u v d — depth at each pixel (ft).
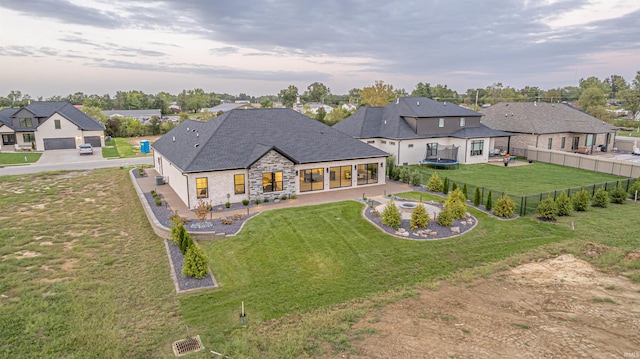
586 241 65.62
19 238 67.82
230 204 86.17
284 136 101.81
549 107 172.65
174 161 92.79
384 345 37.60
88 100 477.77
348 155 102.17
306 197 93.81
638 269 54.85
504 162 137.28
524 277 53.31
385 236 68.13
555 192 85.10
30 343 38.52
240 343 38.32
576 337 38.32
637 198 92.02
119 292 49.19
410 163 138.31
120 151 184.55
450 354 35.78
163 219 75.05
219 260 58.80
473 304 46.14
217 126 98.27
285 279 53.01
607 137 167.43
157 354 37.14
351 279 53.11
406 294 48.78
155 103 497.87
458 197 82.28
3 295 48.06
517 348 36.55
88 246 64.80
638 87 364.99
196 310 45.16
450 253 61.52
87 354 36.94
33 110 202.18
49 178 120.16
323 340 38.91
